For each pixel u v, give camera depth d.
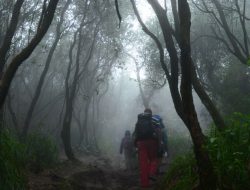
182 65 5.07
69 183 9.21
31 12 20.16
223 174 5.20
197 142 5.04
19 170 7.14
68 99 16.47
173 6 9.43
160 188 7.96
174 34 9.30
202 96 8.89
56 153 12.48
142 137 9.93
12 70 7.15
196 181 5.79
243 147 5.50
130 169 15.45
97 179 10.98
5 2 18.45
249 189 5.02
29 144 11.59
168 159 15.84
